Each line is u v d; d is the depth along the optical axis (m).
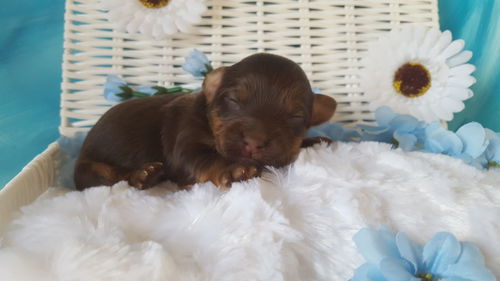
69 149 0.29
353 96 0.33
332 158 0.20
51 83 0.37
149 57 0.32
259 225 0.16
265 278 0.15
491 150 0.25
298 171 0.20
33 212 0.18
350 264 0.17
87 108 0.31
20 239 0.16
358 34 0.33
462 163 0.21
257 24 0.32
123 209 0.18
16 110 0.37
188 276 0.15
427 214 0.18
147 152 0.25
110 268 0.14
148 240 0.17
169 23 0.31
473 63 0.38
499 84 0.37
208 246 0.16
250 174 0.20
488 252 0.17
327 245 0.17
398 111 0.31
